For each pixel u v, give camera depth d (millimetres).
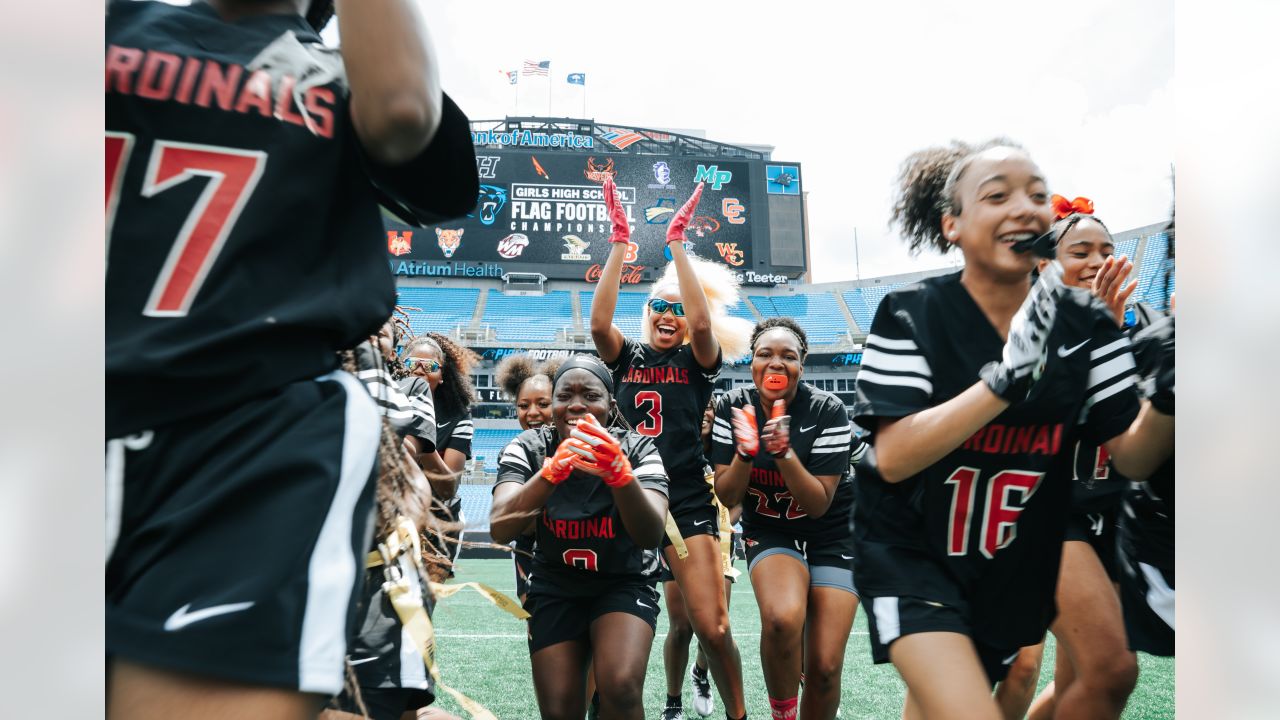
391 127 1028
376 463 1035
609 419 3395
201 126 996
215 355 934
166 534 863
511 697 4312
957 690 1811
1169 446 2051
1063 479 2201
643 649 2850
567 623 3027
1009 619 2176
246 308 965
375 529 1268
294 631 859
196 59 1024
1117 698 2455
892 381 2062
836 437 3709
